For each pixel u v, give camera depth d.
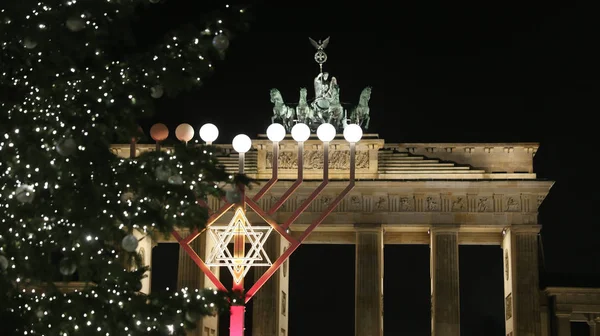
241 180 105.56
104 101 103.19
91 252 100.75
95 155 100.88
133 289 102.69
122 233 103.56
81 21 98.44
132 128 105.50
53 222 102.50
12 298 101.31
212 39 108.69
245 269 127.50
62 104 103.50
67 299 101.56
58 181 100.25
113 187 103.31
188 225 107.06
